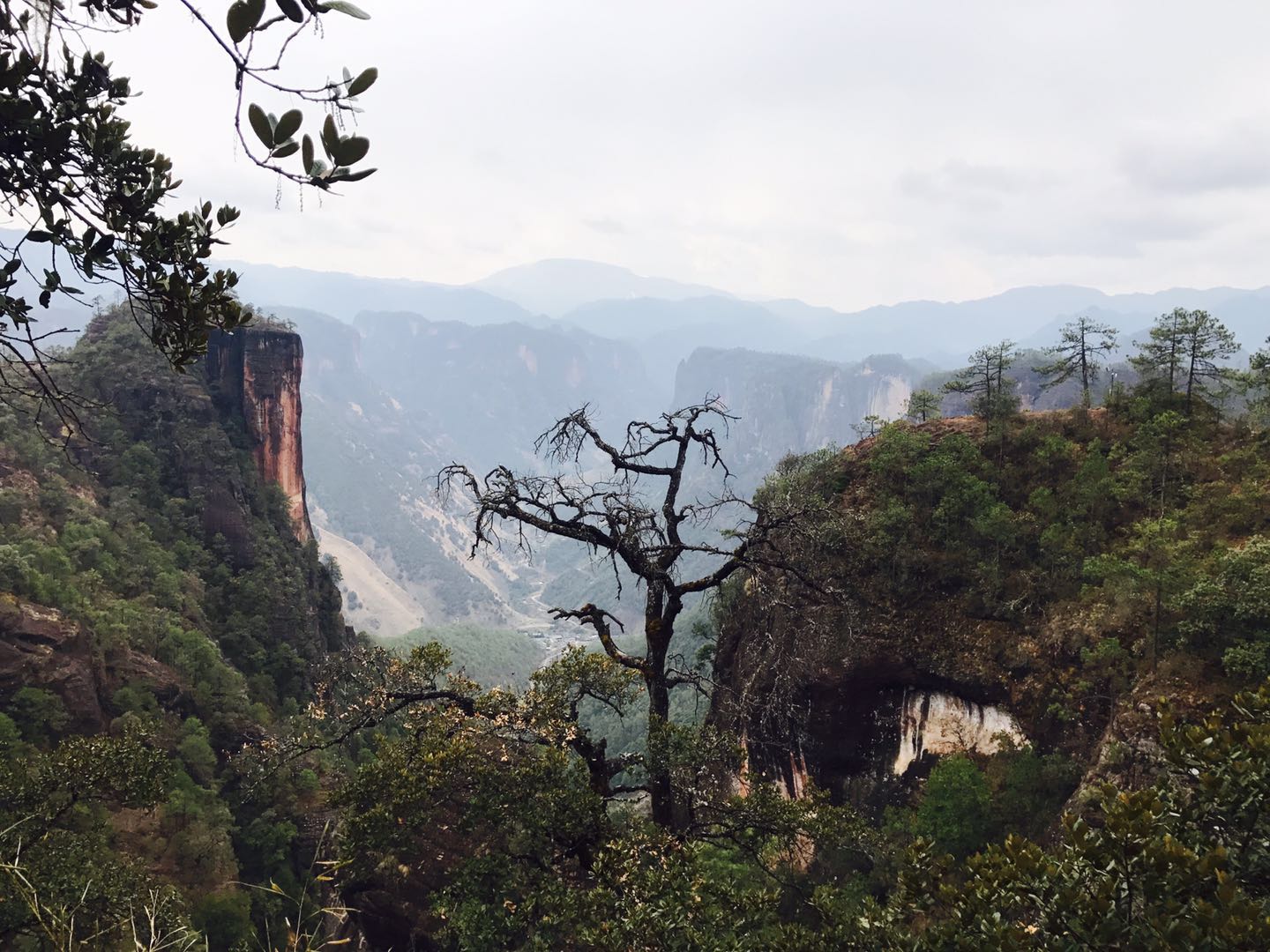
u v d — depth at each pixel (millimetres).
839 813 14219
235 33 3564
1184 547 28672
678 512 16406
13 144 4328
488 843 13992
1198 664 25797
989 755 33031
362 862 14227
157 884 15930
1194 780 6734
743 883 19250
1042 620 33438
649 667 15398
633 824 14109
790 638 27859
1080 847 6090
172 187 4742
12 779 17453
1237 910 5156
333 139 3793
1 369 4641
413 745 13711
